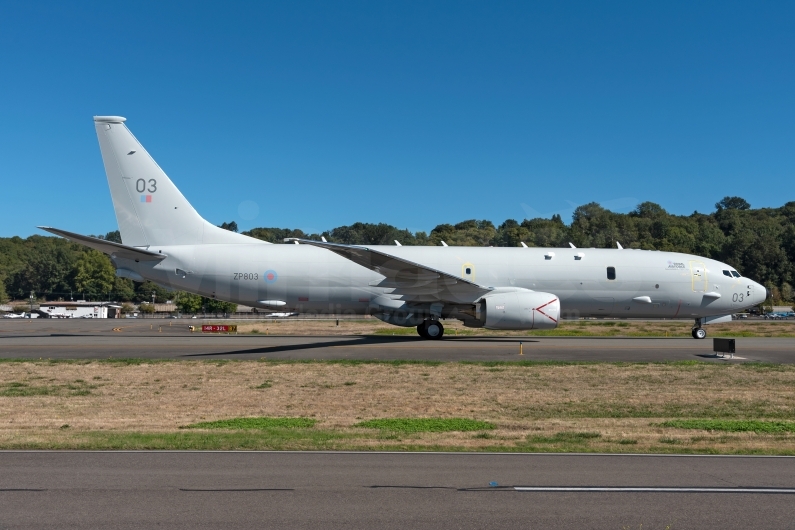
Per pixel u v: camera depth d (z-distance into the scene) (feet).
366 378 58.34
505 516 21.38
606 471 27.53
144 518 20.85
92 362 67.67
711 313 101.14
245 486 24.61
